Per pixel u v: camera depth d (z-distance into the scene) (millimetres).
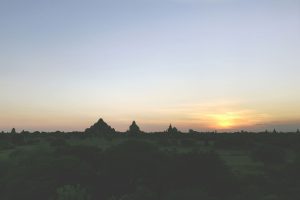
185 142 84375
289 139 83312
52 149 52375
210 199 30812
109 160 39625
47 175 35531
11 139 95000
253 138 90875
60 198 30547
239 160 56781
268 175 42594
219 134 111875
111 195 33969
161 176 36094
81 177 35781
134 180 36062
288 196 32188
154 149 42844
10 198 32656
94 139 98938
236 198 31922
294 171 43156
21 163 42844
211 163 38406
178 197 30844
